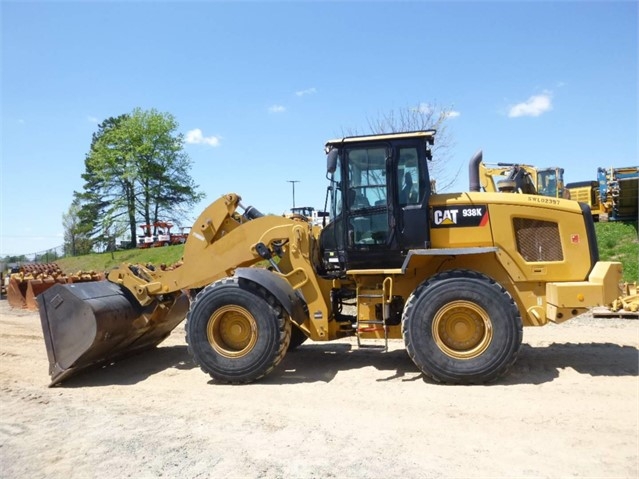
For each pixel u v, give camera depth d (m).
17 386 6.29
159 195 50.09
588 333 8.81
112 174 49.97
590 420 4.53
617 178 19.64
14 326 11.29
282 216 6.92
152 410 5.19
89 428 4.68
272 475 3.64
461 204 6.39
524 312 6.32
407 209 6.38
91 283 6.88
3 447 4.28
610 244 16.72
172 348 8.37
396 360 7.11
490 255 6.39
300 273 6.57
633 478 3.47
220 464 3.84
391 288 6.34
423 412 4.87
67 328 6.29
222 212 6.87
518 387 5.57
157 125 49.38
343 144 6.59
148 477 3.67
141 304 6.96
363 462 3.80
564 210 6.39
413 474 3.59
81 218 53.44
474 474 3.57
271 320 6.11
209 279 6.89
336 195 6.72
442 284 5.85
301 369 6.74
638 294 10.94
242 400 5.45
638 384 5.62
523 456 3.83
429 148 6.77
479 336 5.82
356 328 6.62
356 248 6.51
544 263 6.30
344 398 5.39
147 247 44.25
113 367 7.22
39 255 58.69
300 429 4.50
